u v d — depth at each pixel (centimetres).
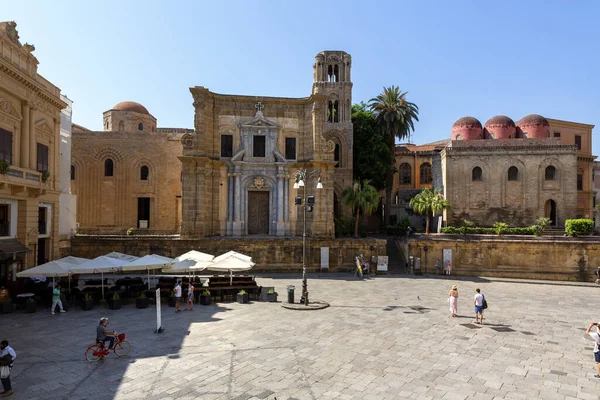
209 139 4116
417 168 6556
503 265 4053
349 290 3036
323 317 2211
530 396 1280
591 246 3925
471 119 5544
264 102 4269
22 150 2794
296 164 4200
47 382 1330
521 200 4841
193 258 2797
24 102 2805
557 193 4791
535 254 4012
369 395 1265
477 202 4897
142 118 6419
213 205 4119
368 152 5338
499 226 4403
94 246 3725
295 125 4334
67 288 2667
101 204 4938
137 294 2573
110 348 1552
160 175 4984
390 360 1573
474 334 1947
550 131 5931
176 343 1733
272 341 1775
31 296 2331
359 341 1797
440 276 3900
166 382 1338
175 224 5022
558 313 2436
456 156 4938
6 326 1988
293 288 2530
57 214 3328
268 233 4278
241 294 2556
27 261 2888
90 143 4947
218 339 1794
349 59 5553
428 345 1766
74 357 1559
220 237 3978
